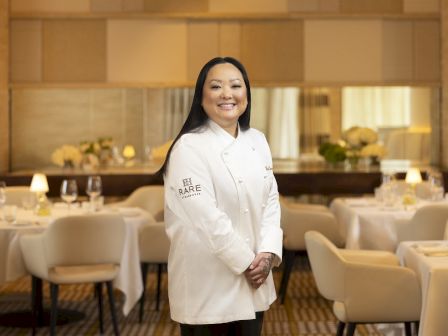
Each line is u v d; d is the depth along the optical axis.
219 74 3.12
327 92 11.02
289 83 10.09
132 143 10.98
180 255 3.11
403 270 4.29
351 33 10.09
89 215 5.45
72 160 9.87
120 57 10.06
